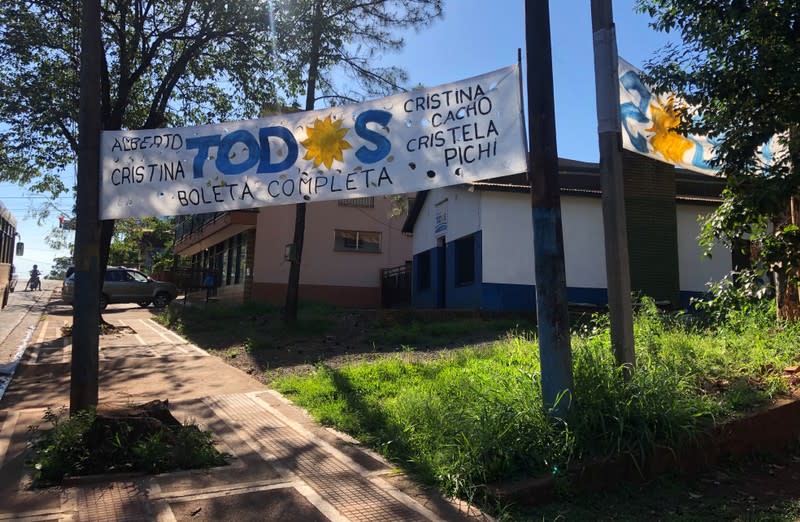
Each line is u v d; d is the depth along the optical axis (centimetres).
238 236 2534
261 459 539
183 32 1579
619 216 588
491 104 588
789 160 607
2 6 1402
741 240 685
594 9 611
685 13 632
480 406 517
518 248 1562
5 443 586
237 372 964
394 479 488
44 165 1580
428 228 2003
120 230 4441
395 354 1030
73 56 1470
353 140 627
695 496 462
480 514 423
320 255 2402
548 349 510
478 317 1467
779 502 452
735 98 617
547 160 527
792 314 789
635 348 666
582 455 473
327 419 651
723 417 535
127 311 2397
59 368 1029
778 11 583
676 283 1571
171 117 1738
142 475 497
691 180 1758
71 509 430
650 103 720
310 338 1253
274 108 1622
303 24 1405
